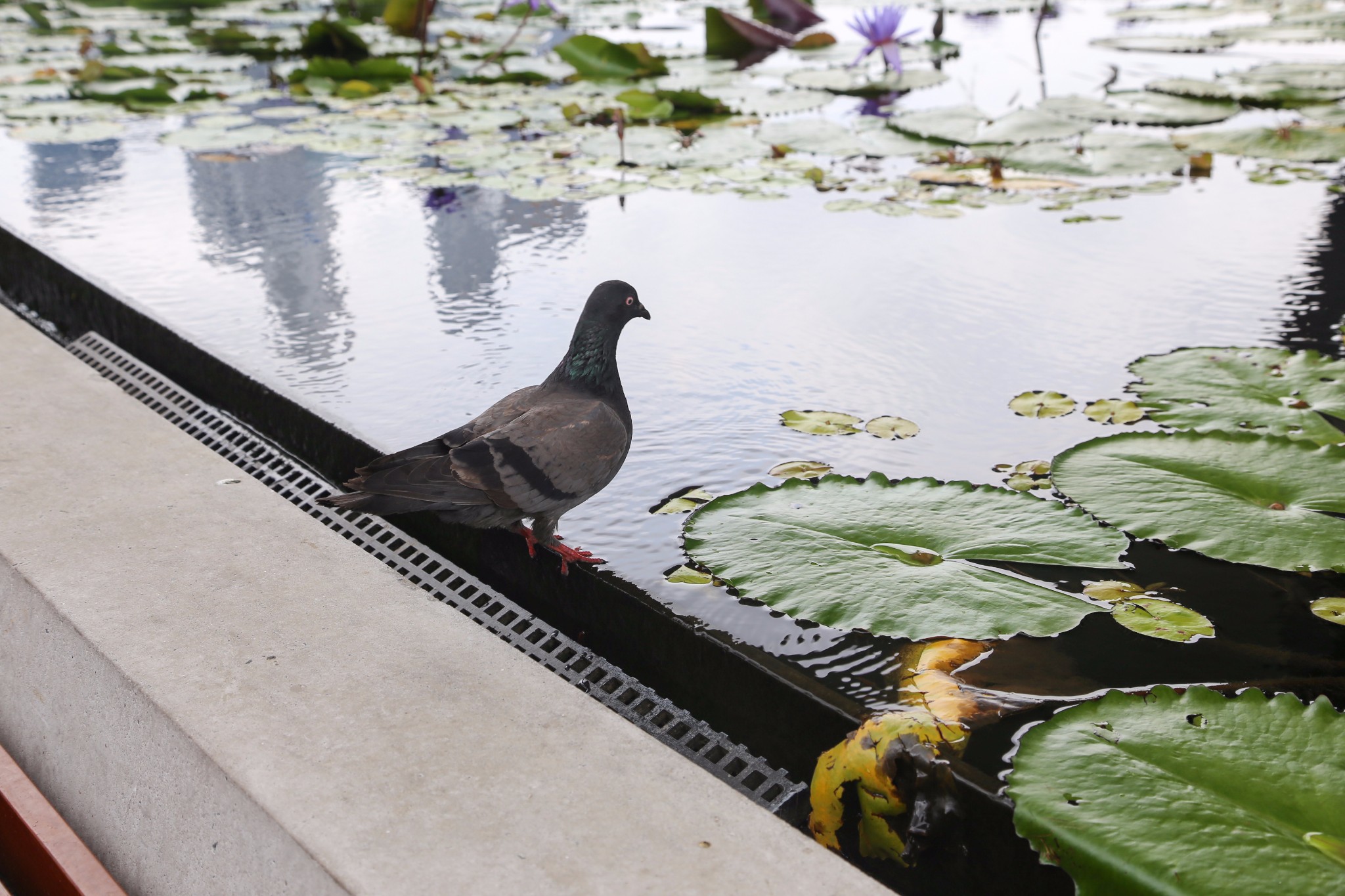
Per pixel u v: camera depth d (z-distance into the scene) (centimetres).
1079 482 265
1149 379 324
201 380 359
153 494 247
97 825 204
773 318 385
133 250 451
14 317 346
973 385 333
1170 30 1009
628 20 1097
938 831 182
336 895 146
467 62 901
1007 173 579
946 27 1041
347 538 291
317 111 730
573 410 243
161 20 1173
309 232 479
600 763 169
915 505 259
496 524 244
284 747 169
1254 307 386
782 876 148
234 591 211
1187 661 212
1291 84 727
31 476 252
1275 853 154
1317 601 230
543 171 574
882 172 580
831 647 218
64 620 199
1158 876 151
